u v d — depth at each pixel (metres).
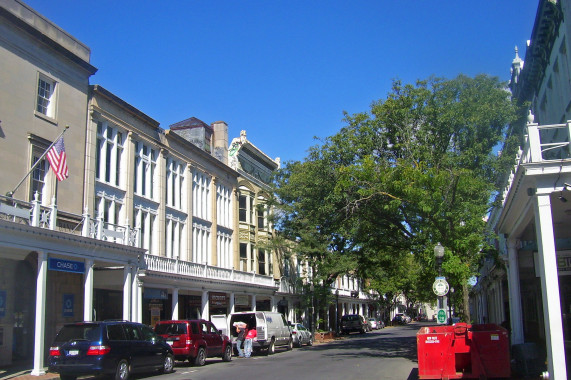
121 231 24.20
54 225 19.36
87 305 20.52
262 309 44.66
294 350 32.88
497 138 22.52
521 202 14.61
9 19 21.14
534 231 18.27
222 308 37.38
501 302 35.12
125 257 23.16
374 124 24.39
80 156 24.81
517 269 19.88
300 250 41.38
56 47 23.56
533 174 11.73
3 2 21.05
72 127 24.47
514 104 23.53
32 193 21.94
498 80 23.70
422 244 23.06
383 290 64.75
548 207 11.73
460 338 14.60
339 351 29.05
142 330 18.23
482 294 59.50
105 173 26.75
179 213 33.25
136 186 29.42
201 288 31.86
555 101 22.62
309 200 27.06
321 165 25.48
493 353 14.30
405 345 32.75
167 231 31.89
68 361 15.79
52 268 18.77
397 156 24.62
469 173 19.05
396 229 26.17
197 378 17.38
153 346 18.27
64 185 23.55
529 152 12.23
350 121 25.73
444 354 14.60
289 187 38.78
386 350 28.59
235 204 41.38
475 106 22.33
